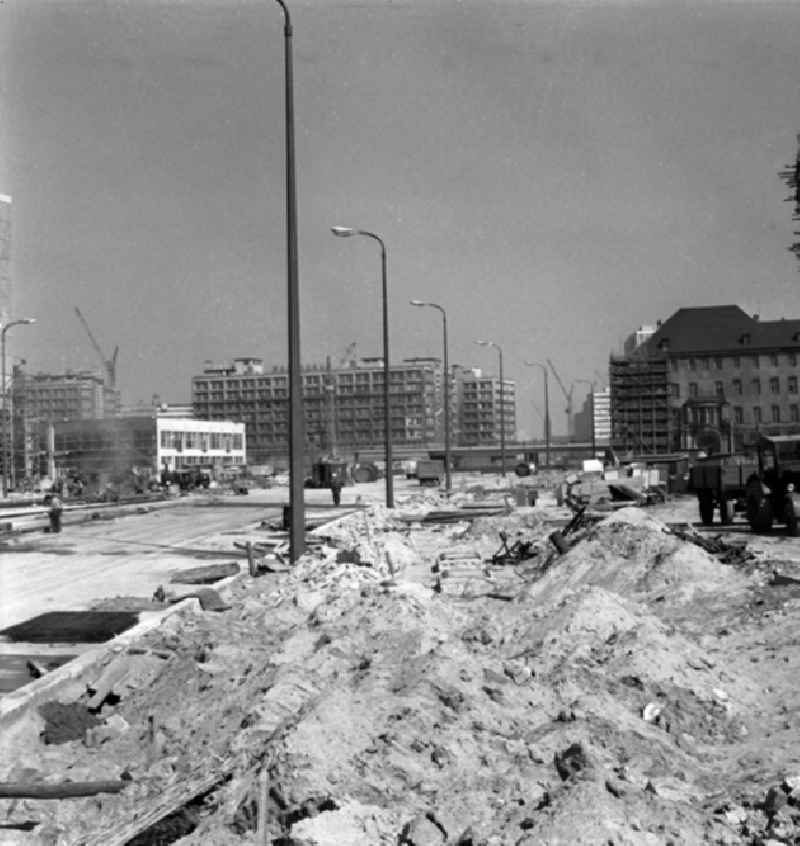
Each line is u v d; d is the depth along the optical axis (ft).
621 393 474.08
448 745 22.52
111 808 23.66
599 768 20.03
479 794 20.04
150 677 35.88
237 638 39.60
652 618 37.09
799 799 18.98
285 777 20.36
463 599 55.62
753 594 47.67
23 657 43.27
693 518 113.39
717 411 436.35
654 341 483.51
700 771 23.00
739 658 34.96
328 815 18.84
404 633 32.40
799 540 80.12
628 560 56.34
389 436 144.77
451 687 25.88
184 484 300.20
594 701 26.32
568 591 54.90
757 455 88.63
